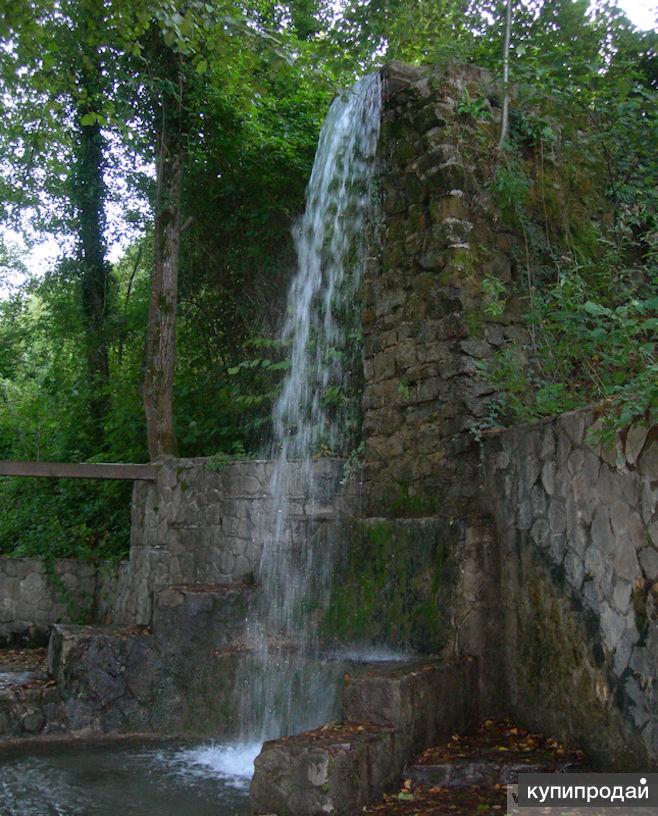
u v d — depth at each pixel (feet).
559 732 16.31
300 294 29.76
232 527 26.71
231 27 23.09
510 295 21.34
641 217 22.86
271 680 20.51
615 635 14.84
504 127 21.90
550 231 22.26
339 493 23.88
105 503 36.11
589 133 23.76
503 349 20.83
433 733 16.26
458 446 20.11
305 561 23.16
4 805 16.01
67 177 41.24
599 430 14.94
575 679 15.94
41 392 45.09
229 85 30.86
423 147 22.09
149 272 45.32
